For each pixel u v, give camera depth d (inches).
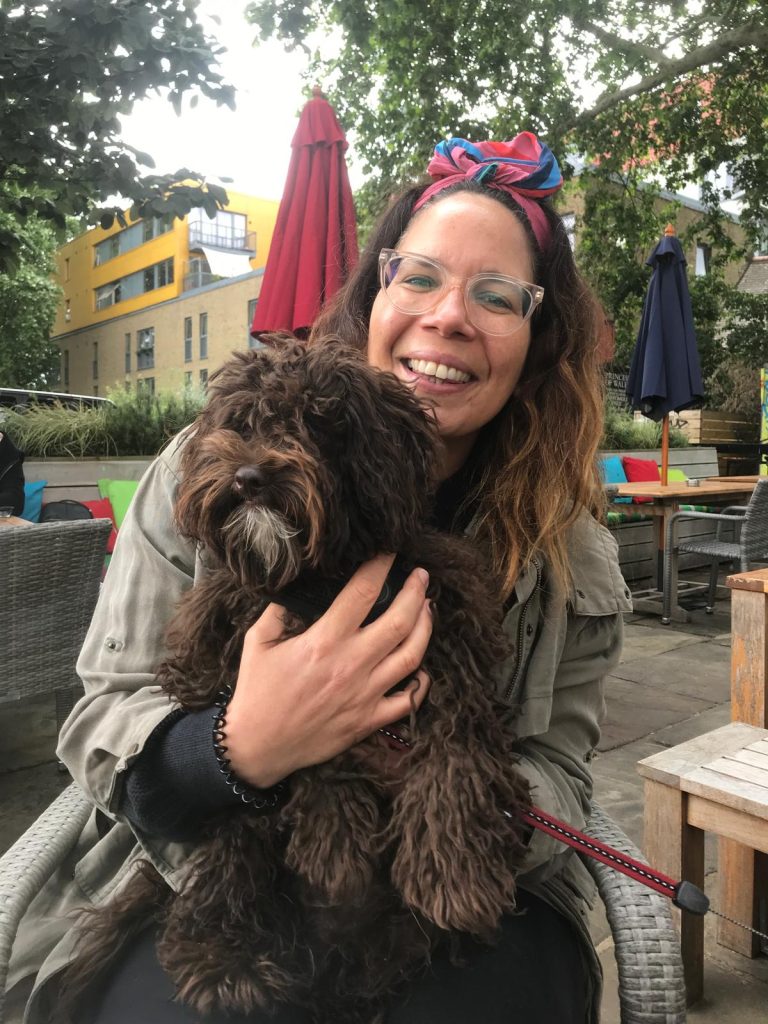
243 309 1482.5
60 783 127.4
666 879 40.9
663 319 261.1
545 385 63.2
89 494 221.0
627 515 304.7
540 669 53.9
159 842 47.9
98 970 47.2
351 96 475.8
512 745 48.8
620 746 149.3
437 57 434.0
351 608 43.8
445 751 43.0
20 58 176.1
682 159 516.4
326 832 42.6
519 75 438.9
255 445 44.4
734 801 71.6
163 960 44.6
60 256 2164.1
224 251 1737.2
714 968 87.7
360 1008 43.8
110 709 49.1
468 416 59.0
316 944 45.3
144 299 1803.6
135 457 242.2
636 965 47.3
